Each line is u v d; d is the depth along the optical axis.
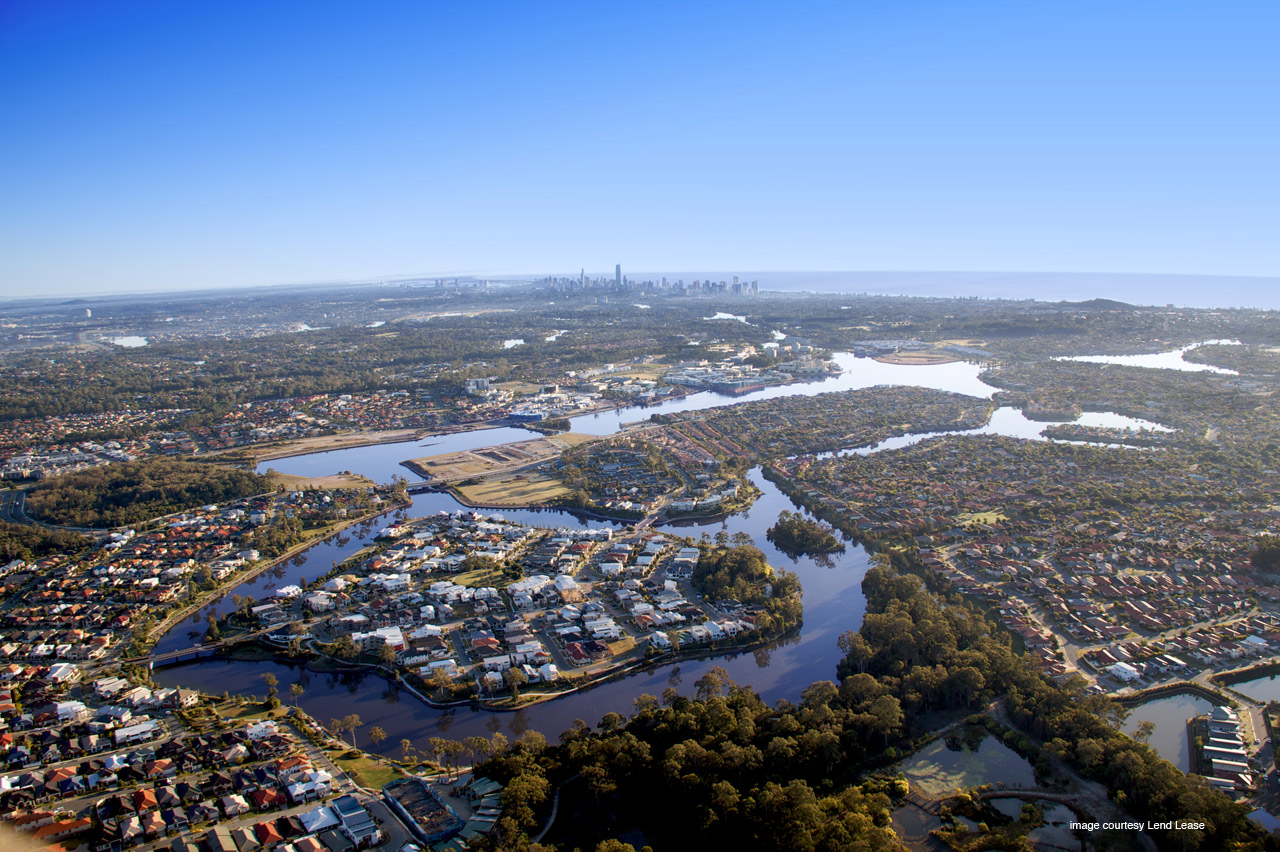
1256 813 184.38
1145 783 184.00
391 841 181.38
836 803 185.25
